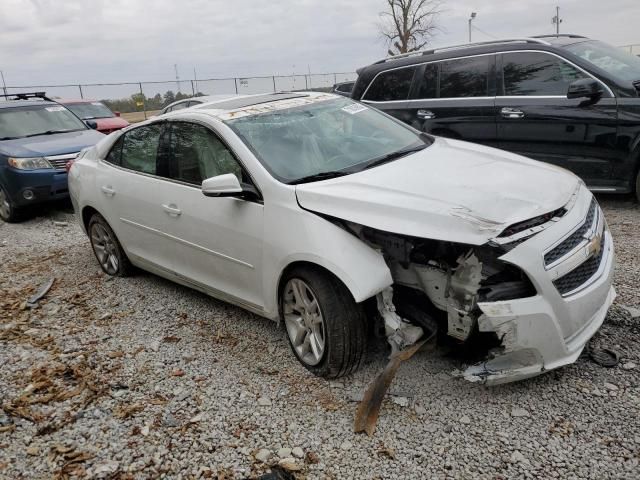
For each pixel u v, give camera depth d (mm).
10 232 7695
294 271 3281
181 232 4098
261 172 3479
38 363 3814
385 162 3688
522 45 6328
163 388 3377
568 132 5977
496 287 2734
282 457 2711
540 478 2441
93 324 4371
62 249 6555
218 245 3781
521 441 2672
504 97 6387
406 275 3154
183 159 4098
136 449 2857
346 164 3668
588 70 5863
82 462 2803
